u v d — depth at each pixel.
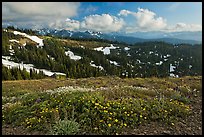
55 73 130.88
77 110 9.80
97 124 8.55
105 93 12.69
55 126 8.26
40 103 11.26
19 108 11.20
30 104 11.95
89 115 9.16
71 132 7.95
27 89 24.20
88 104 9.87
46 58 157.50
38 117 9.63
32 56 155.12
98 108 9.48
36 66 146.62
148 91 14.19
